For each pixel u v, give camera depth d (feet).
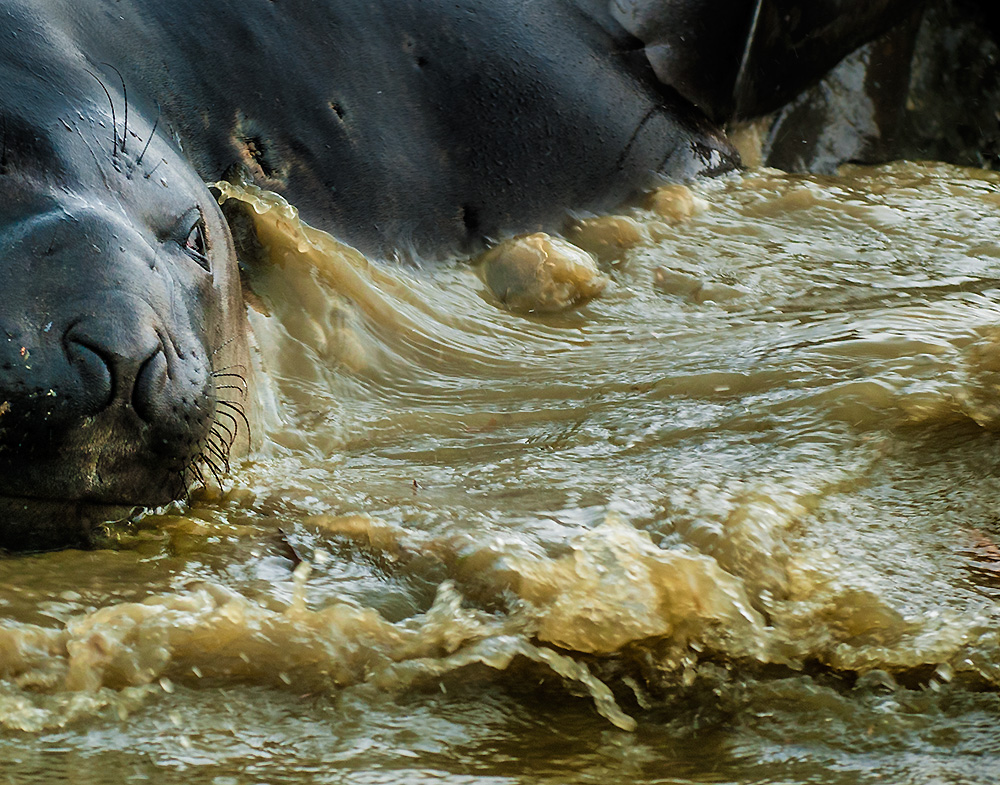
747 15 84.28
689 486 50.44
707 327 70.38
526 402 63.26
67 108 54.39
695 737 37.58
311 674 40.42
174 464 48.83
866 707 38.65
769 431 56.13
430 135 77.05
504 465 55.67
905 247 78.23
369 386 65.62
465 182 77.61
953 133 94.58
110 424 45.27
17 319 44.60
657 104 83.46
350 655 41.19
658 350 67.56
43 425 43.98
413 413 62.64
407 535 47.75
